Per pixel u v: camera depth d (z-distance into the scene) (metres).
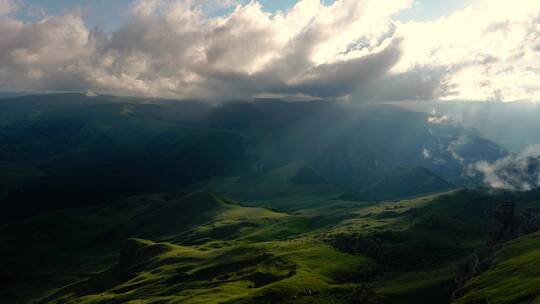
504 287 147.12
